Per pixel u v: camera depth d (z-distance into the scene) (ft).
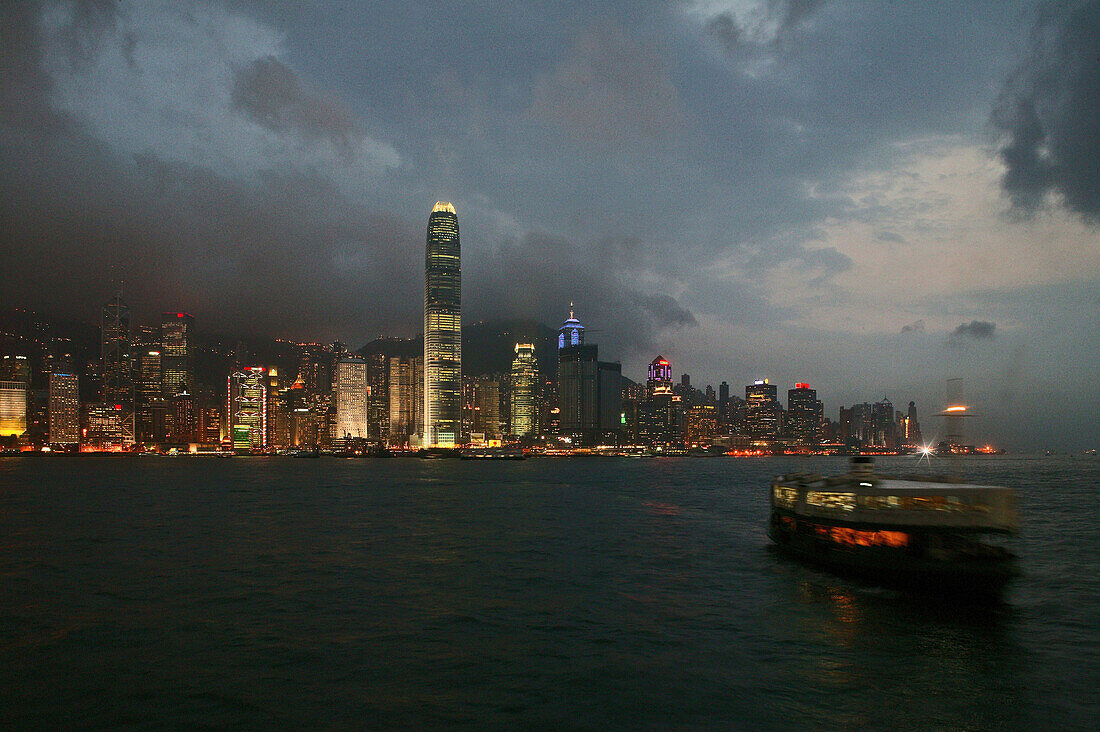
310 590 212.84
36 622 175.22
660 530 368.89
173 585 219.61
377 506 514.27
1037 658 146.92
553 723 114.11
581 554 284.61
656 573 241.55
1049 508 485.15
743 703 122.42
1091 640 159.53
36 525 381.60
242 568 249.75
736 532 360.28
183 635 163.43
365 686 130.72
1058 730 112.47
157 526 377.71
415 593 209.15
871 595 205.16
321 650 152.15
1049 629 168.66
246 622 175.32
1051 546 301.84
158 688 129.59
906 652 150.61
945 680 134.00
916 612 185.26
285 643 157.28
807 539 259.19
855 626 171.42
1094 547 298.97
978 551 199.11
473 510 484.33
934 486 221.05
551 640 159.84
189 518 420.77
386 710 119.44
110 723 114.42
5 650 152.25
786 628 169.89
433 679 134.41
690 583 223.51
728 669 139.95
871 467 285.02
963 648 153.48
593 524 397.19
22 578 230.48
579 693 127.13
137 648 153.58
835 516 238.07
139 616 181.06
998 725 114.11
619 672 138.10
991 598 193.16
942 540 202.69
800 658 147.02
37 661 144.87
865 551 220.23
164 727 112.98
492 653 150.10
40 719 116.06
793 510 272.72
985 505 201.16
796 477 294.46
